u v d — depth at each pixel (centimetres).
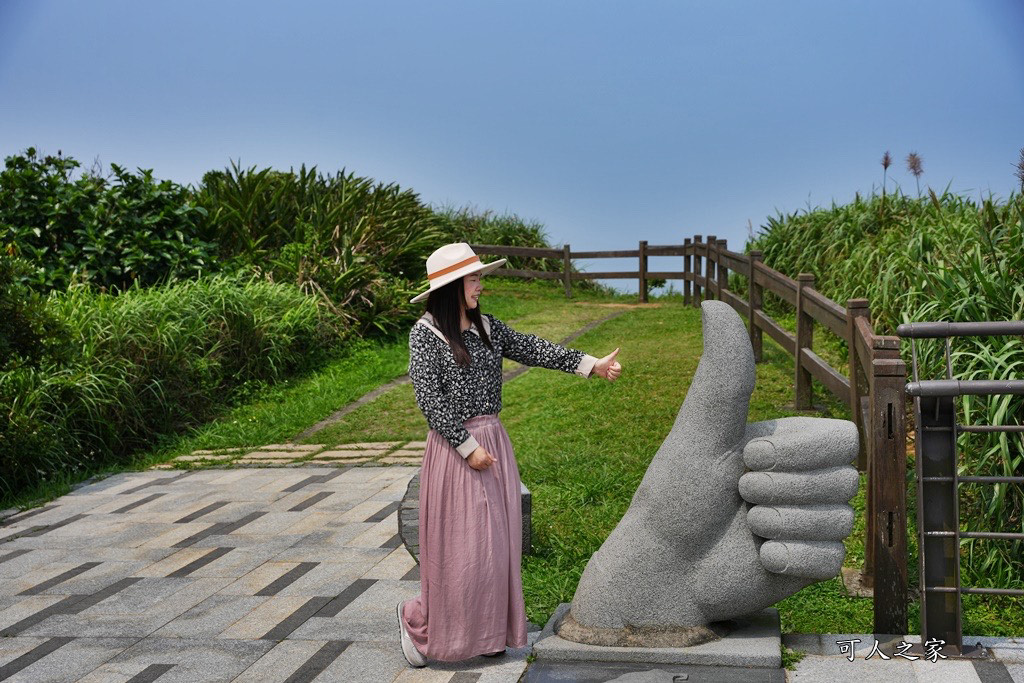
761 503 316
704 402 323
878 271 766
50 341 729
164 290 984
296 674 342
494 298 1598
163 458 769
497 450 336
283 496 627
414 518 487
